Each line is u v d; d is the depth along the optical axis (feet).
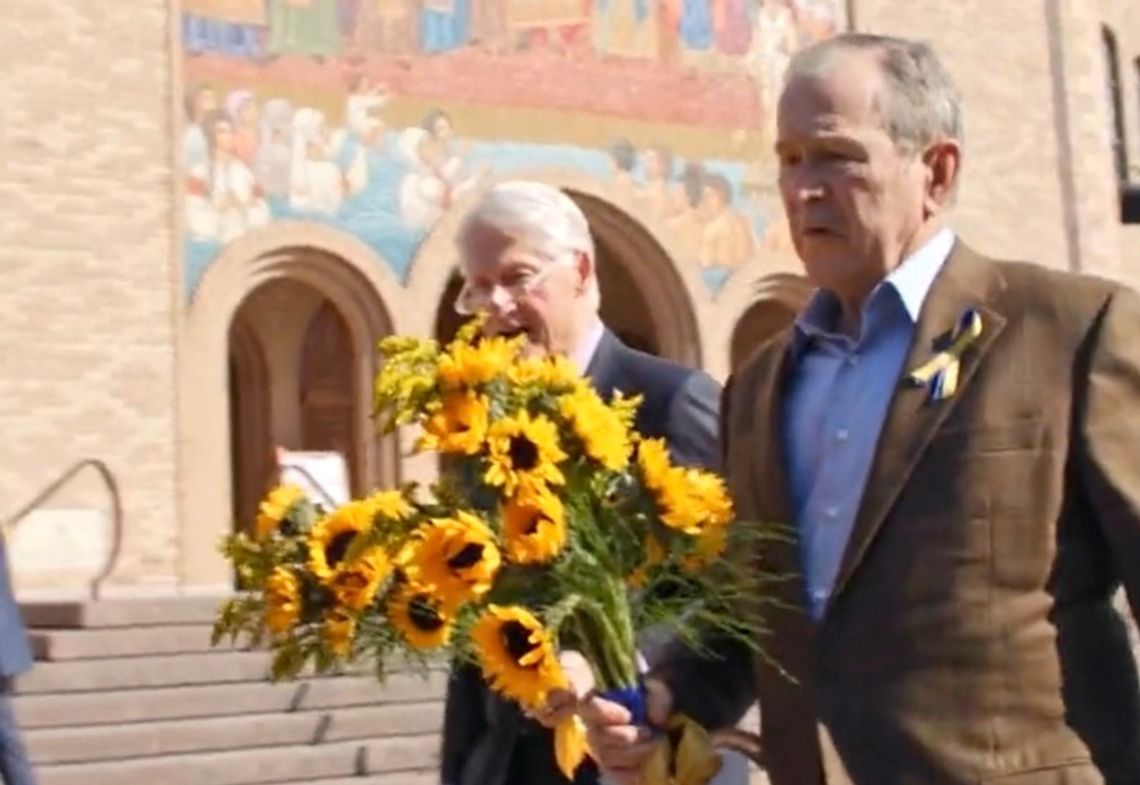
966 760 13.44
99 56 75.61
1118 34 115.24
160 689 54.19
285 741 52.49
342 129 80.79
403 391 14.06
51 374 73.36
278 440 82.84
